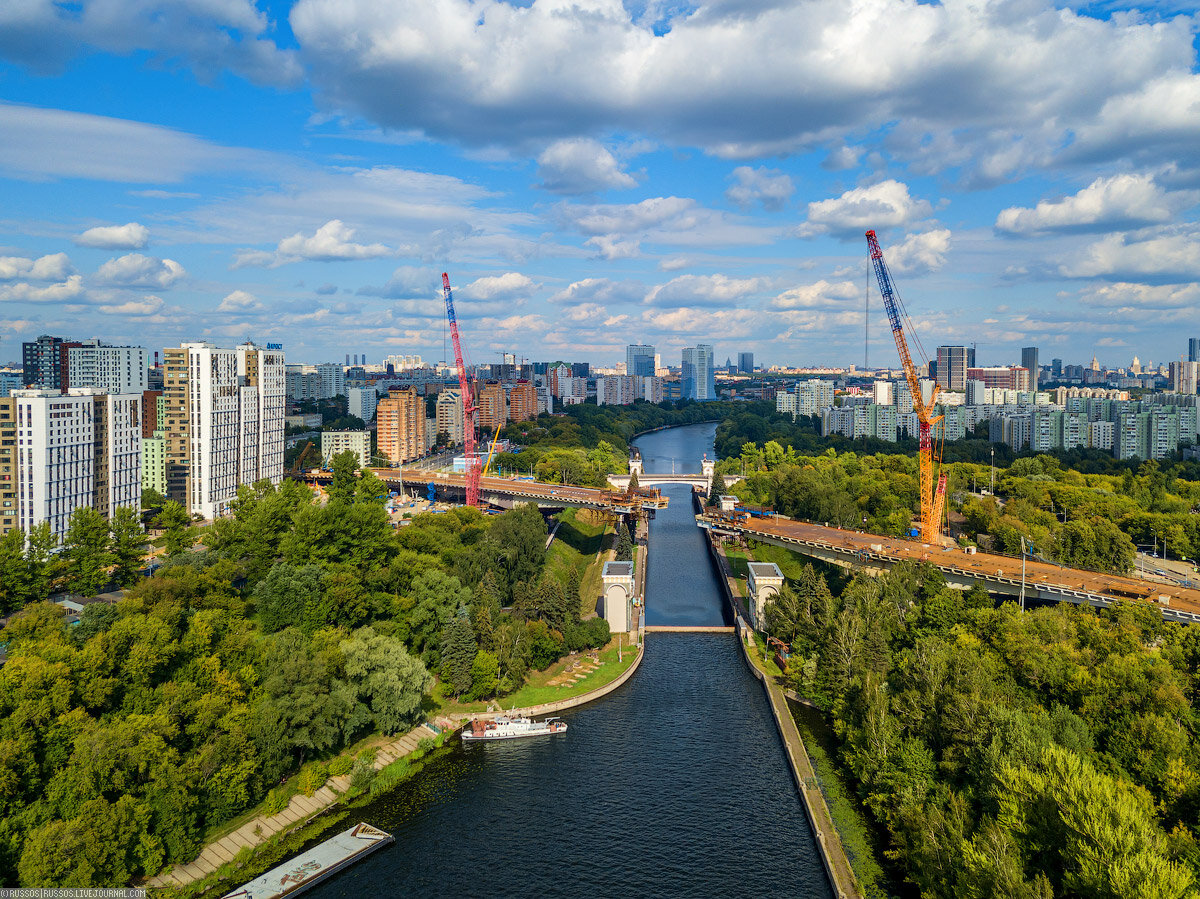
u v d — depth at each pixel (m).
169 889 162.75
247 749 189.50
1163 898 108.56
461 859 180.50
